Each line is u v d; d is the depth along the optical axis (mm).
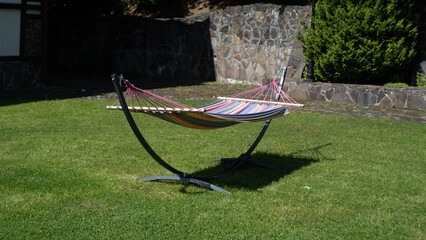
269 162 6355
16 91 12539
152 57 17031
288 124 8945
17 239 3879
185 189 5184
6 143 7027
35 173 5590
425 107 10766
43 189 5039
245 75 16141
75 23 17891
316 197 4961
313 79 12891
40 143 7055
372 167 6137
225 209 4578
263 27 15469
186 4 21328
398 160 6531
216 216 4395
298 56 14094
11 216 4320
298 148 7133
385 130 8453
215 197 4934
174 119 4820
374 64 11445
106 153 6574
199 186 5293
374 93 11336
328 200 4871
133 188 5168
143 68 17000
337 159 6531
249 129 8477
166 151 6801
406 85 11453
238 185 5371
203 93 13117
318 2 12219
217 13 17016
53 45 18609
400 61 11469
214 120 4906
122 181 5383
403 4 11391
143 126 8492
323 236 4023
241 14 16141
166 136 7719
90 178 5449
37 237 3920
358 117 9750
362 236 4043
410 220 4387
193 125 5043
